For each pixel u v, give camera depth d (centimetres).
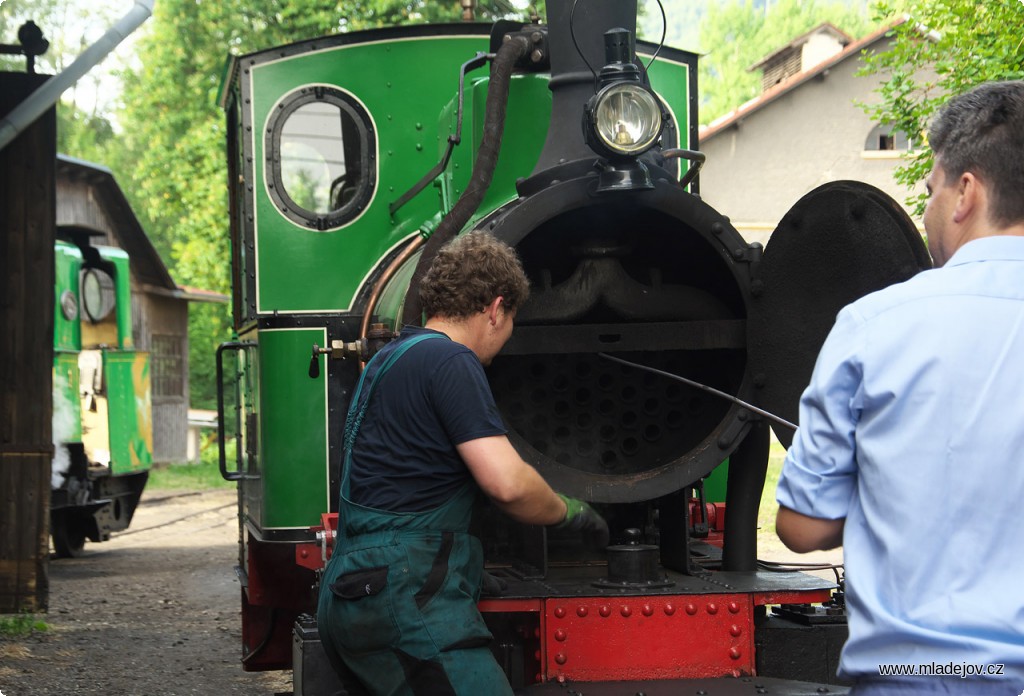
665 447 357
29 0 3375
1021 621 170
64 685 589
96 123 4581
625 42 326
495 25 427
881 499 179
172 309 2358
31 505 723
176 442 2352
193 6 2195
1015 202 183
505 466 266
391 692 266
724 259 338
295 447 478
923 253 310
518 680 328
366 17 1864
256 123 506
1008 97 185
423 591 266
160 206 2280
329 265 500
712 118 5609
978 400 175
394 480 272
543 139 401
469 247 291
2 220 719
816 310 330
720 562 376
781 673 320
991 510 173
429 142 516
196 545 1218
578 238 346
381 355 286
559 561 367
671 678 310
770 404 338
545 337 335
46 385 723
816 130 2273
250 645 578
